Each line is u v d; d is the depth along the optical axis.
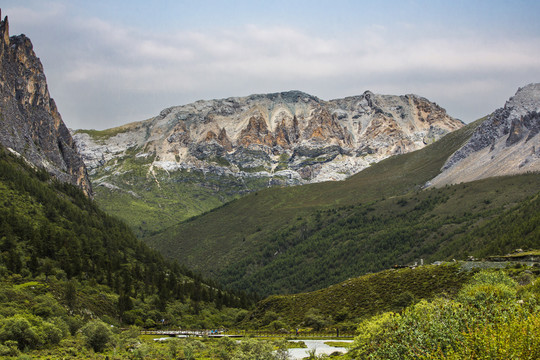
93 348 126.69
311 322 173.62
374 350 82.25
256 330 182.12
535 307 68.75
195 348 132.00
